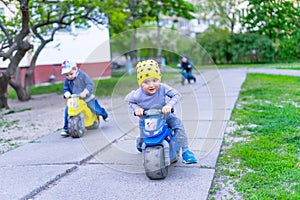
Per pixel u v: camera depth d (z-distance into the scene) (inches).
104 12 398.9
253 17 323.6
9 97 451.8
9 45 327.6
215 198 111.3
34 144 192.9
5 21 334.6
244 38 596.7
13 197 118.0
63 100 398.6
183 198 111.3
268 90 337.4
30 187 126.0
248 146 163.3
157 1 482.6
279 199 105.3
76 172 143.5
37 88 543.5
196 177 128.8
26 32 312.5
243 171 132.3
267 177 123.8
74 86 208.4
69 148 179.2
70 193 121.2
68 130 202.2
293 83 344.5
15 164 155.5
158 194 115.7
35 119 280.7
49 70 601.9
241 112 247.3
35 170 144.9
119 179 132.2
